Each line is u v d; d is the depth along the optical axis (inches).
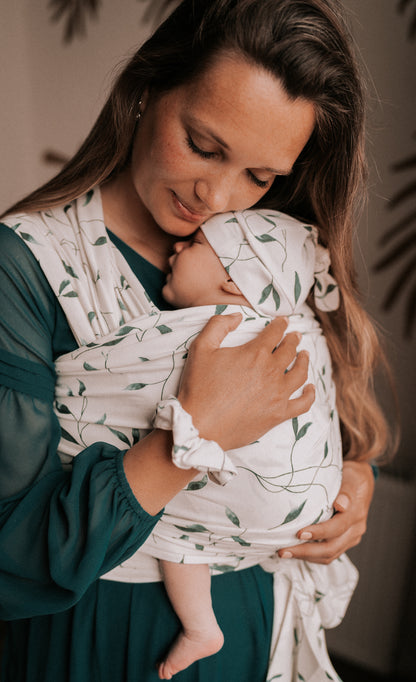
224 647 36.2
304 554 36.5
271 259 33.7
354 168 35.0
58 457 31.9
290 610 38.8
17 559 28.6
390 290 71.3
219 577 36.1
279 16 26.0
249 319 32.8
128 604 34.7
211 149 28.2
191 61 27.4
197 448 27.1
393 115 65.9
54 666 35.3
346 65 29.4
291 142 28.4
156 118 29.2
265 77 26.2
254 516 32.3
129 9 78.7
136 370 30.7
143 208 33.5
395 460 75.5
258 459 31.4
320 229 39.2
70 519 27.9
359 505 39.9
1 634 79.6
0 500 30.4
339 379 44.8
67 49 84.4
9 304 30.3
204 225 34.2
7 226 31.3
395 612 74.1
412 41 62.6
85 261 32.1
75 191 32.8
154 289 35.3
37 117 89.7
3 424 29.8
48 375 31.4
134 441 31.5
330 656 79.5
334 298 39.3
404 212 68.2
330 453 34.9
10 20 83.3
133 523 28.8
